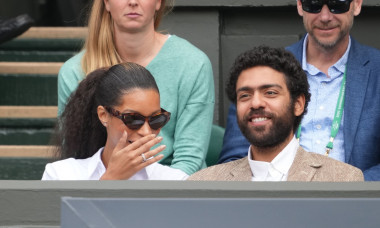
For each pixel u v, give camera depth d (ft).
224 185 28.58
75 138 42.63
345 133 50.29
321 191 27.96
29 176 61.93
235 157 48.96
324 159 40.04
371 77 51.49
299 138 50.67
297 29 65.36
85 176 41.63
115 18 49.70
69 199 26.53
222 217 26.84
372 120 50.44
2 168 61.98
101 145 42.80
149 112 40.34
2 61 70.69
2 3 82.12
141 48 50.39
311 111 51.26
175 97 49.93
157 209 26.73
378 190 27.84
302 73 39.91
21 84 67.62
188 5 63.67
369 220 26.78
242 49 65.51
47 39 70.44
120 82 40.52
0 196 28.91
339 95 51.34
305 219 26.84
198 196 28.17
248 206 26.86
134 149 39.93
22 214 28.96
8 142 64.59
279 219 26.84
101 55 50.21
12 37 66.69
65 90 50.11
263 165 39.75
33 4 84.64
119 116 40.24
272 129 39.17
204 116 50.14
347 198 27.14
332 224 26.86
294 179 39.22
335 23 51.08
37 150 62.08
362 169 49.93
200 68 50.44
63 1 82.64
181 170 47.70
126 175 40.06
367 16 64.49
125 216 26.66
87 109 42.24
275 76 39.22
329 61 52.08
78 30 70.49
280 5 63.67
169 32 64.34
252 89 39.32
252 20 65.46
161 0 52.80
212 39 64.23
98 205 26.58
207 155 54.39
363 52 52.31
